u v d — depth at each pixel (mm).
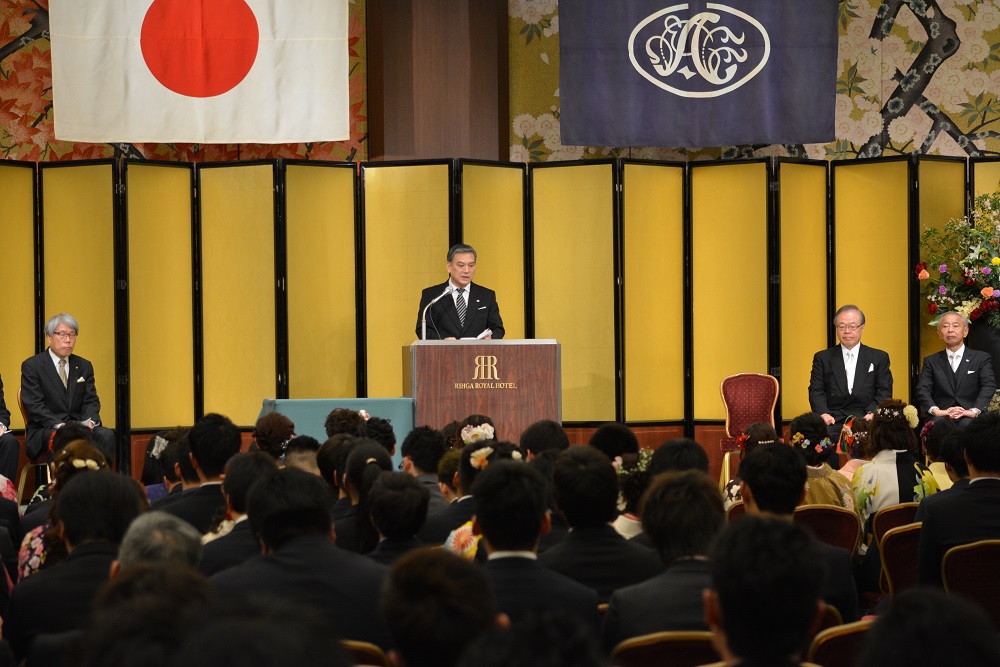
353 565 4949
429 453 8492
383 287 17359
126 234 16641
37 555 6711
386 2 17906
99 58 16438
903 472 9875
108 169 16641
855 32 18797
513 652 2359
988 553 6523
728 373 17844
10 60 17406
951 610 2471
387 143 17906
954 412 16125
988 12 18656
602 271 17531
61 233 16797
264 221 17062
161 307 16906
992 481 7082
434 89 17984
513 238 17641
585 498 5609
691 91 17141
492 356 11875
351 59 18109
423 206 17312
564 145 17859
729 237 17828
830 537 8484
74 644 2281
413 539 5922
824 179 18062
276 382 17094
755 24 17062
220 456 7566
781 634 3301
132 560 4535
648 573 5578
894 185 17766
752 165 17703
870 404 16484
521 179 17750
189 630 1969
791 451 6262
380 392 17328
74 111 16344
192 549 4652
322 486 5250
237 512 6488
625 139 17125
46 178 16844
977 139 18719
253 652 1851
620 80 17094
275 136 16750
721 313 17875
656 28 17094
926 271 17219
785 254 17703
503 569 4887
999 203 17281
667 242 17859
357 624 4805
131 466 16688
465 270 14148
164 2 16531
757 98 17094
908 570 8055
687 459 6926
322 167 17234
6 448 15117
